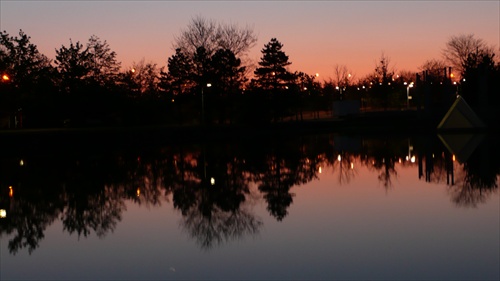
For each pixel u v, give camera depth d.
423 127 63.84
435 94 73.25
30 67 57.41
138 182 22.45
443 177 21.98
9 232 13.05
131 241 11.90
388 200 16.66
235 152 38.53
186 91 70.12
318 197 17.61
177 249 11.07
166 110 70.19
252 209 15.63
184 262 10.03
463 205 15.35
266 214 14.76
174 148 43.69
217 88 68.25
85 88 58.69
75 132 44.12
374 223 13.12
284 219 13.96
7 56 56.03
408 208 15.12
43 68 58.47
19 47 56.97
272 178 23.20
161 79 75.88
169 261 10.13
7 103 54.69
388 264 9.49
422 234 11.80
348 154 34.94
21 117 59.31
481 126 55.94
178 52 71.62
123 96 62.66
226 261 10.01
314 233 12.19
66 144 40.62
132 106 65.06
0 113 56.72
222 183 21.80
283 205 16.19
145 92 79.06
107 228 13.36
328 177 23.17
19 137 37.44
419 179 21.56
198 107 68.81
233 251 10.76
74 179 23.67
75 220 14.48
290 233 12.27
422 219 13.47
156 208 16.12
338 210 15.08
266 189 19.83
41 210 16.11
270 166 28.33
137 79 82.19
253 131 63.78
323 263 9.67
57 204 17.16
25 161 32.97
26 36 57.31
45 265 10.05
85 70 60.31
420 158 30.67
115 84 63.59
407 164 27.73
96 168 28.42
